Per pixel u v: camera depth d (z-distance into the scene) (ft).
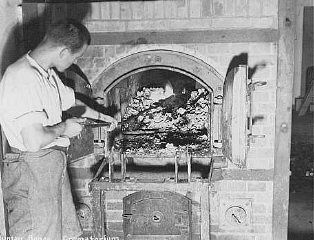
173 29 10.78
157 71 13.58
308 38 24.64
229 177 11.43
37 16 10.75
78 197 12.00
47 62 7.88
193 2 10.61
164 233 11.73
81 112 9.93
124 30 10.91
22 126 7.40
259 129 11.09
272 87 10.84
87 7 10.83
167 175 11.19
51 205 8.42
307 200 16.62
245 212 11.67
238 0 10.47
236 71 9.41
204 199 10.13
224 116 10.36
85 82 10.94
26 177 8.47
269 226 11.69
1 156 9.00
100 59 11.12
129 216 11.75
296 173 18.81
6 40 9.64
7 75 7.51
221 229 11.87
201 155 11.10
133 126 12.82
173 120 12.87
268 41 10.60
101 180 10.52
